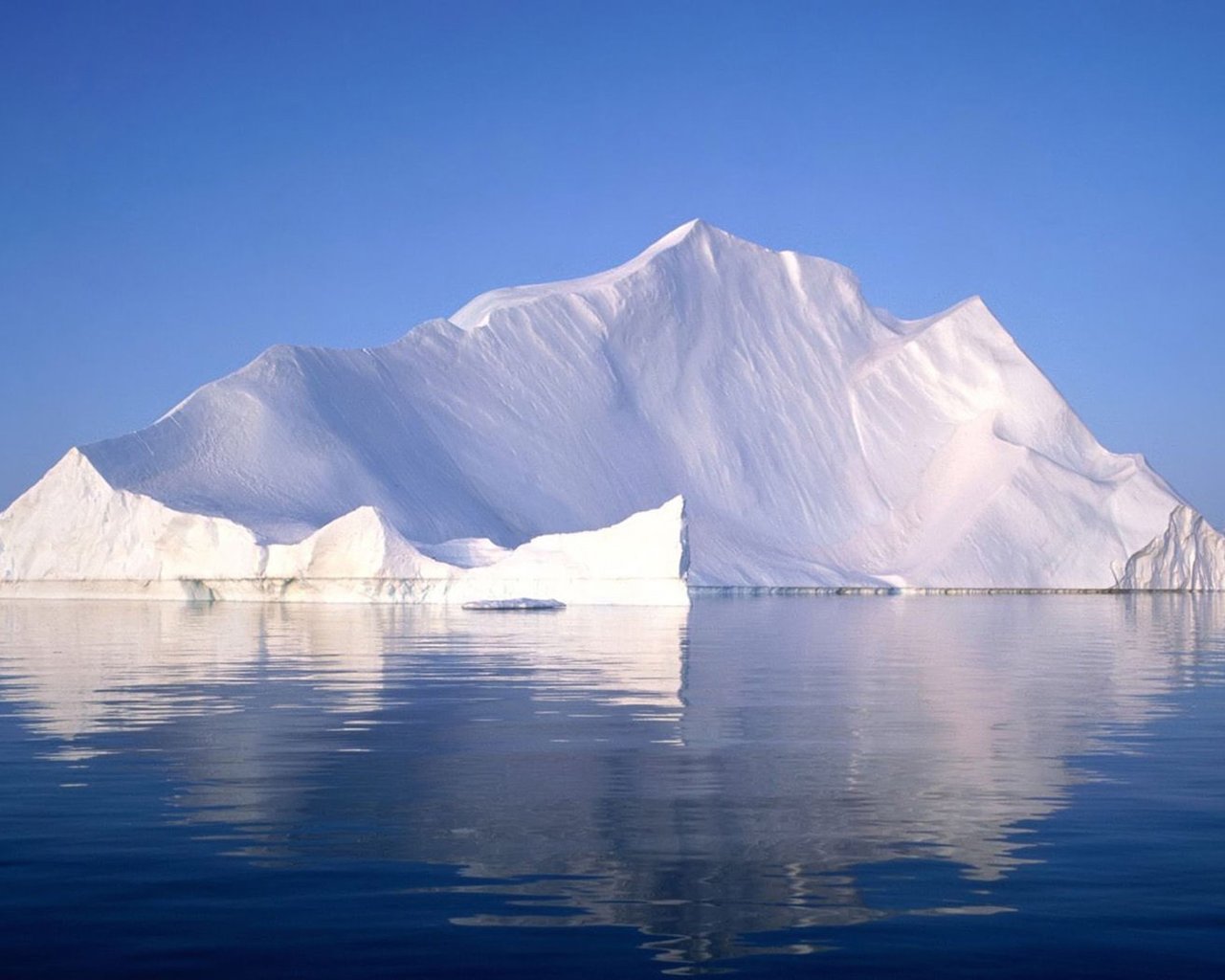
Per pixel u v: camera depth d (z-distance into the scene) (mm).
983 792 11602
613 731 15531
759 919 7914
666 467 97250
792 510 100625
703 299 106188
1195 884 8609
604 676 23016
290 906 8156
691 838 9883
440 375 90750
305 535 65938
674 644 32281
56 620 46094
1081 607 64500
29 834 10023
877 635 36844
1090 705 18297
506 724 16234
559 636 35531
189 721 16484
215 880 8727
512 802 11195
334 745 14445
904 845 9648
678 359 102750
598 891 8492
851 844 9672
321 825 10328
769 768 12844
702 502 97438
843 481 103750
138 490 68312
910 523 101625
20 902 8242
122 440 71438
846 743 14586
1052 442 103875
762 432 103000
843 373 108938
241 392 77375
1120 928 7715
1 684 21312
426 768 12875
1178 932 7641
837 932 7664
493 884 8648
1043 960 7207
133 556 66312
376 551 61500
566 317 98875
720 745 14445
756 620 46625
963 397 107562
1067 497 97938
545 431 91812
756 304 108875
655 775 12500
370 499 75312
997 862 9172
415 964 7168
